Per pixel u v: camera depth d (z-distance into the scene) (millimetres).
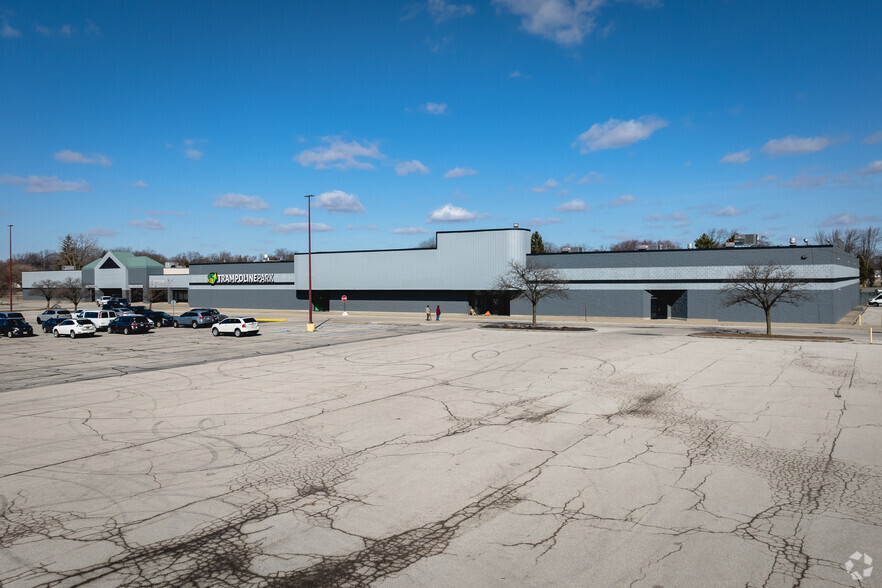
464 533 8297
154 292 85062
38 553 7828
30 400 18750
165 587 6891
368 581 6953
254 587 6859
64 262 136750
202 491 10234
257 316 65125
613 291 53062
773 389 18844
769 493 9742
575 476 10727
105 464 11883
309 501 9672
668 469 11086
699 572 7031
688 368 23250
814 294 44812
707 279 48844
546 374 22359
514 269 50781
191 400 18469
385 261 64125
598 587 6719
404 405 17203
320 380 21875
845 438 13078
